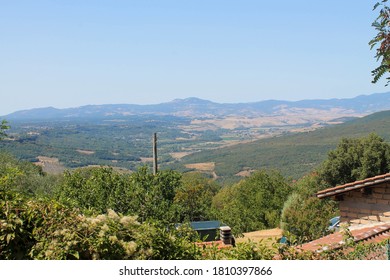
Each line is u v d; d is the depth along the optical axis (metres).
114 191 18.02
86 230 4.95
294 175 122.56
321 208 25.16
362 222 13.30
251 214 41.78
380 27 4.29
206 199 37.56
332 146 166.88
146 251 5.21
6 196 4.92
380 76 4.33
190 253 5.79
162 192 19.11
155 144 26.30
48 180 37.66
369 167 42.66
